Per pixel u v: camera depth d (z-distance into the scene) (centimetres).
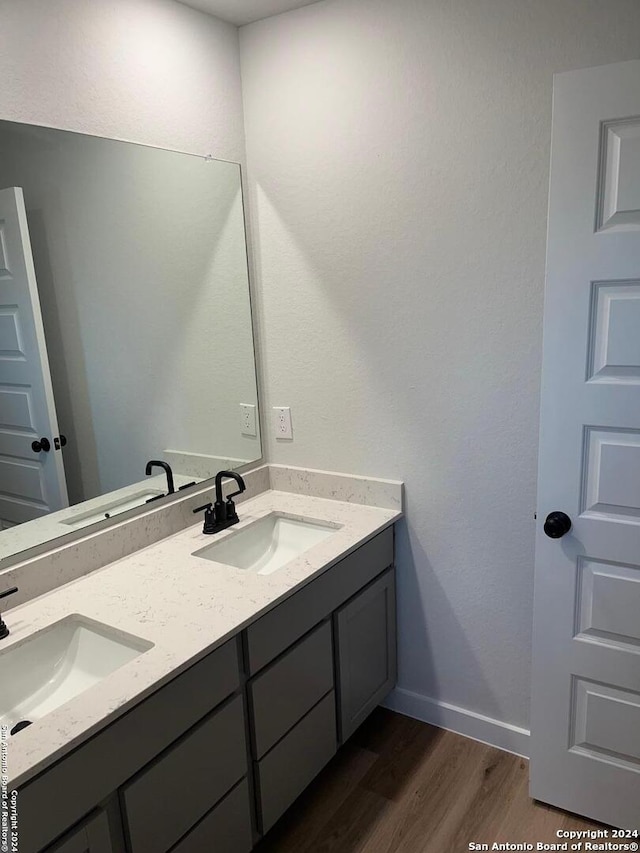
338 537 196
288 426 235
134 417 192
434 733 225
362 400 216
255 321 232
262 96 213
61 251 168
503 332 185
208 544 195
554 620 178
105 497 185
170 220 197
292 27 202
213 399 219
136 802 127
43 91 160
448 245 189
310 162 208
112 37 175
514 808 192
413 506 214
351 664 200
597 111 146
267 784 166
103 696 122
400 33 183
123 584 169
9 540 159
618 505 162
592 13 156
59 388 170
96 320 179
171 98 194
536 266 177
